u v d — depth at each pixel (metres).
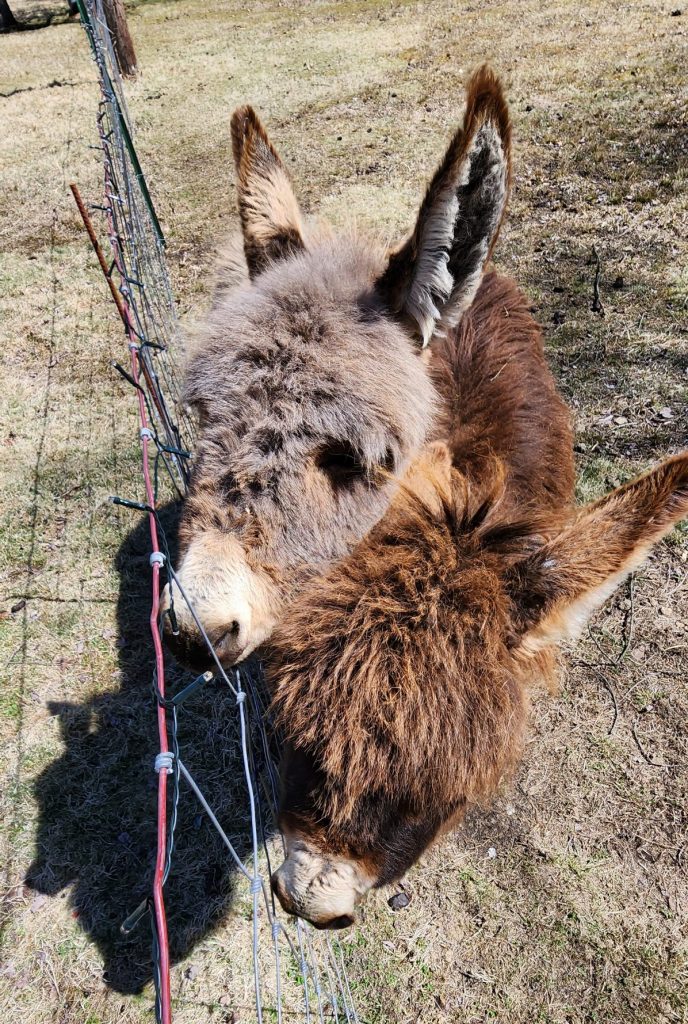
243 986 0.97
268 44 5.25
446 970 0.96
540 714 1.20
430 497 0.63
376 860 0.60
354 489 0.71
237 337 0.73
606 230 2.38
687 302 2.01
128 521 1.65
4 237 3.00
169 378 1.66
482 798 0.68
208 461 0.72
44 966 1.00
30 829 1.15
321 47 4.93
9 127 4.32
